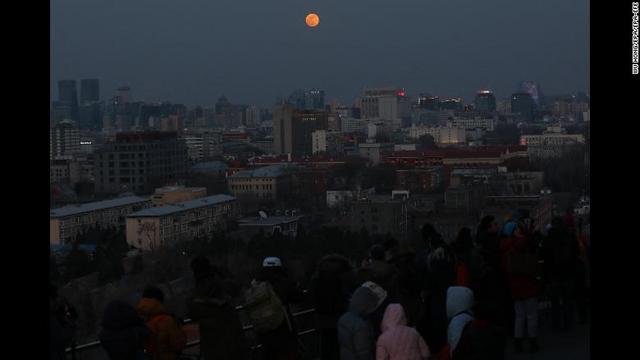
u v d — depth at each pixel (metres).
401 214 134.62
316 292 17.75
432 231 19.38
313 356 20.47
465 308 13.81
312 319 20.61
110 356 14.12
